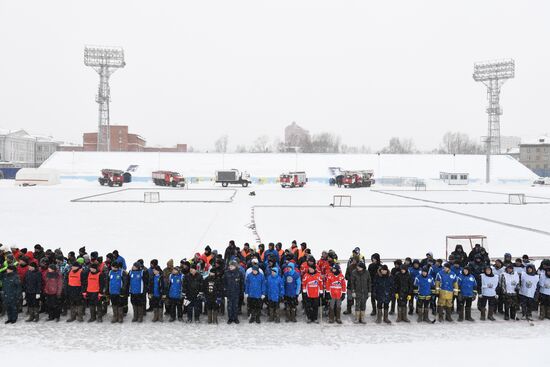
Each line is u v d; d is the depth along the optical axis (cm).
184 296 1128
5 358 892
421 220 3077
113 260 1232
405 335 1042
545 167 13975
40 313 1214
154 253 1914
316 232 2519
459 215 3384
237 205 4100
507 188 7569
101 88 9475
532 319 1164
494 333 1058
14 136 12975
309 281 1133
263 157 9675
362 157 9744
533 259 1825
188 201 4447
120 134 12725
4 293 1112
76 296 1127
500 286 1184
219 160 9512
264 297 1145
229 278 1127
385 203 4481
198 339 1010
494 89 9012
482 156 9750
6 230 2516
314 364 871
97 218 3055
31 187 6912
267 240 2248
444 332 1065
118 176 7431
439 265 1173
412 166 9438
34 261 1148
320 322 1139
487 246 1977
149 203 4194
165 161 9350
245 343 985
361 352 935
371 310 1252
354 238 2331
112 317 1177
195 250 1978
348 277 1214
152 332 1056
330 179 8350
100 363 869
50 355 909
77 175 8312
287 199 4909
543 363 878
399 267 1168
